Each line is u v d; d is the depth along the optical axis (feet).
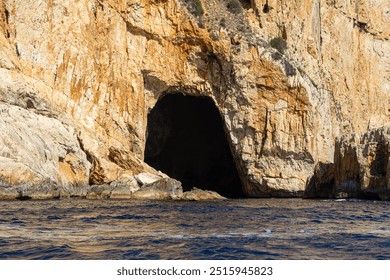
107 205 124.98
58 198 144.25
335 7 244.22
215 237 72.38
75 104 172.14
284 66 200.75
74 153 158.81
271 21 213.46
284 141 200.44
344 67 244.22
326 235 76.79
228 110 203.72
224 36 201.16
